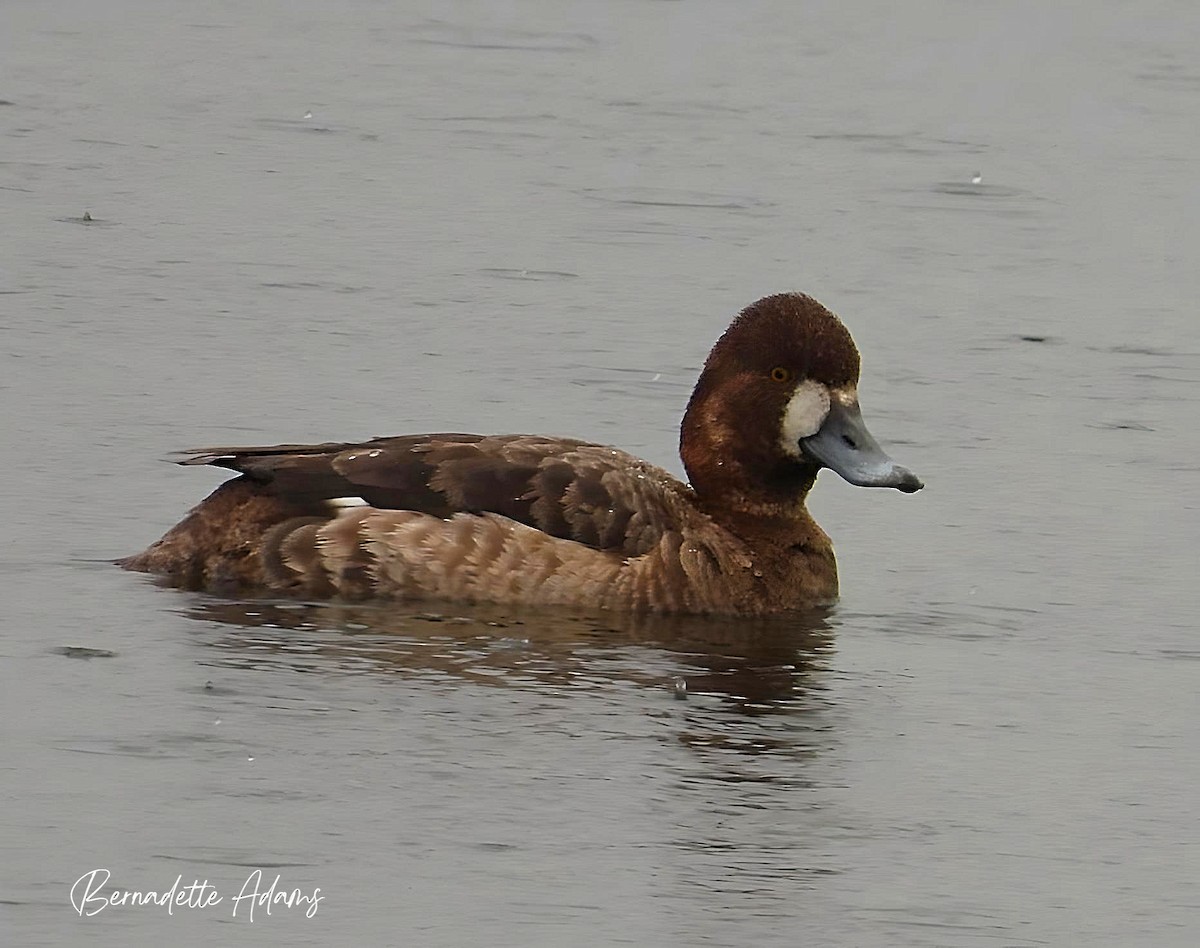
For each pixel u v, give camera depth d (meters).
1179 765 11.05
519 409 16.47
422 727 10.93
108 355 17.16
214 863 9.44
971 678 12.14
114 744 10.52
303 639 12.00
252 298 18.95
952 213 22.97
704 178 23.91
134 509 13.96
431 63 28.86
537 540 12.70
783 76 28.95
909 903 9.48
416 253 20.64
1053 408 17.20
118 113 25.30
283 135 24.80
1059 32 31.97
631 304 19.38
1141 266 21.39
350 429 15.82
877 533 14.59
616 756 10.77
